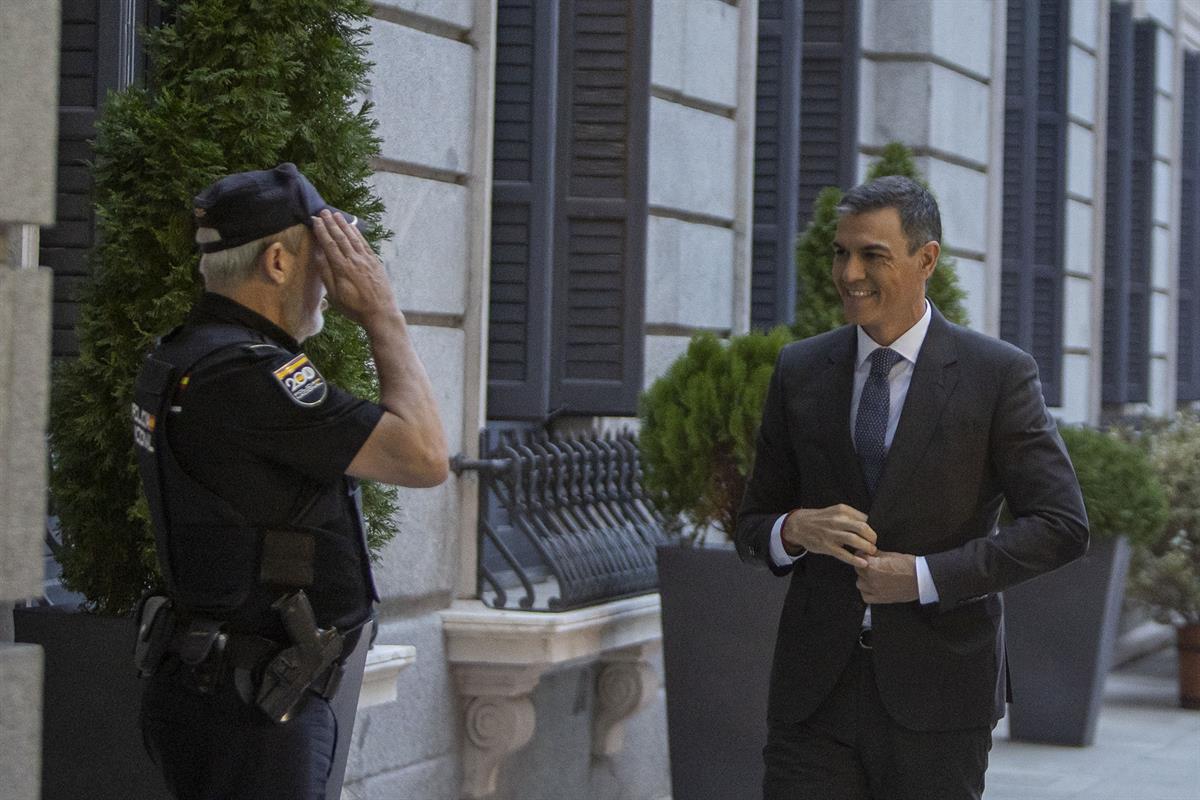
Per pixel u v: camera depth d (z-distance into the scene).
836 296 10.42
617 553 10.33
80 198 7.46
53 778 6.21
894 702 5.80
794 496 6.39
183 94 6.45
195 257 6.26
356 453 4.78
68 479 6.52
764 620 9.05
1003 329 17.86
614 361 10.34
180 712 4.81
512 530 10.84
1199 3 25.78
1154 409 23.66
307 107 6.59
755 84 12.85
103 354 6.46
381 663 7.75
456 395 9.61
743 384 9.33
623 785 11.17
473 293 9.72
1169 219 24.25
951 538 5.92
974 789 5.89
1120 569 13.40
